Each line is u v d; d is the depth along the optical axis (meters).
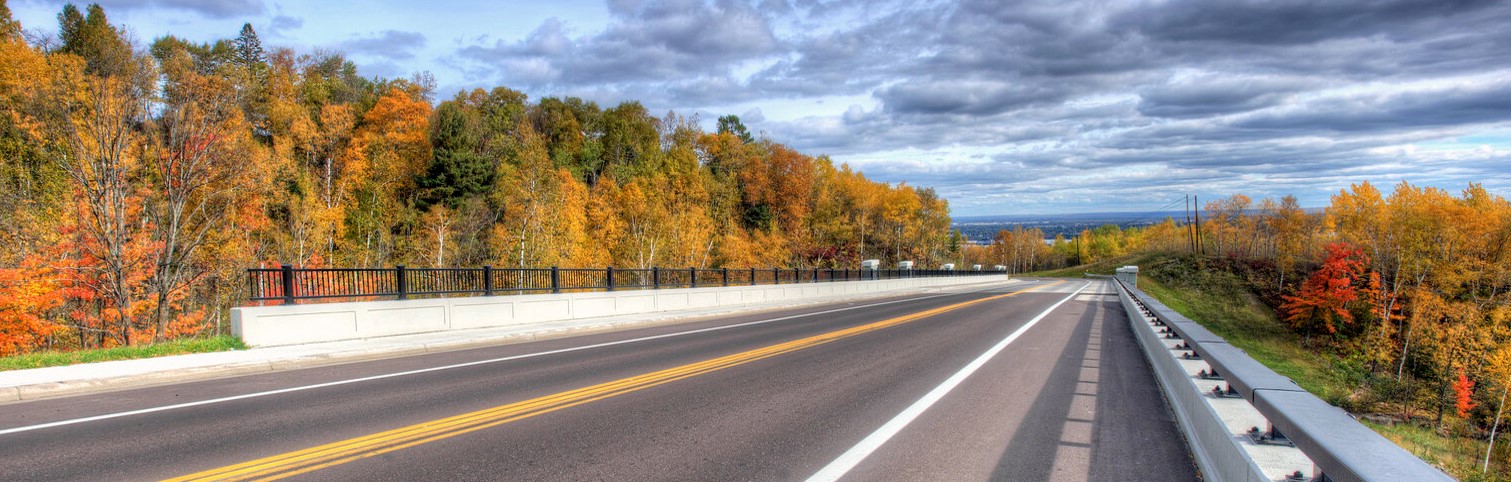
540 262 43.16
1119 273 71.88
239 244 29.03
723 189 72.25
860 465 5.18
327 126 45.03
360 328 12.91
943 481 4.82
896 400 7.62
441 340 12.46
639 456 5.36
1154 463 5.30
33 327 21.61
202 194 26.19
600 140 75.50
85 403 7.24
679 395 7.82
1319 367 41.41
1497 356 35.66
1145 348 12.73
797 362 10.54
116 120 21.20
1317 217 89.94
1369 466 2.45
